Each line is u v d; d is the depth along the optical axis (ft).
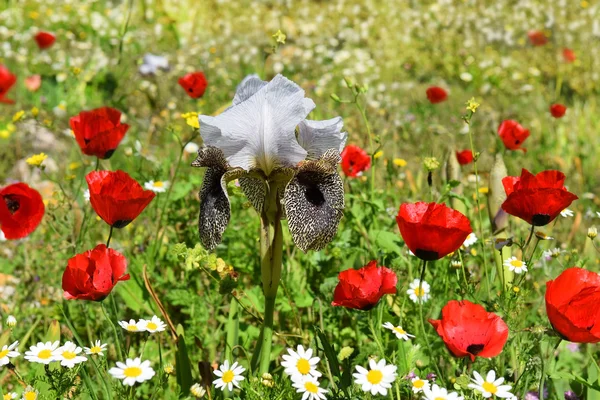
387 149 7.12
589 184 6.85
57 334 3.37
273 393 3.07
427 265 4.04
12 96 8.43
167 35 12.43
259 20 14.29
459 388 2.91
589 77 11.03
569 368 3.77
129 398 3.08
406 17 14.07
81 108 8.34
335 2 15.56
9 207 3.60
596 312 2.77
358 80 10.34
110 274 3.10
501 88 10.79
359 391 3.03
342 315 3.79
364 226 4.39
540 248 4.33
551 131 8.05
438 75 11.42
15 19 11.99
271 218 3.22
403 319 3.60
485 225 4.60
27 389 2.99
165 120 7.75
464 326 2.92
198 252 3.23
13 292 4.50
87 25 12.13
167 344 4.06
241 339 3.87
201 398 3.19
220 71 9.75
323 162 3.20
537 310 3.94
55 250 4.25
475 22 13.75
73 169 5.87
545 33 13.28
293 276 4.08
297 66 11.08
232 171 3.18
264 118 3.15
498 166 3.71
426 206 3.14
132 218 3.22
